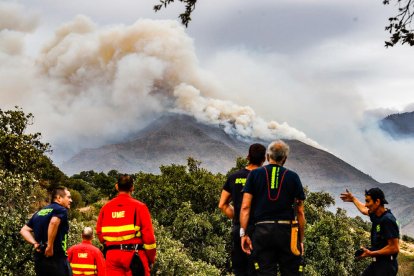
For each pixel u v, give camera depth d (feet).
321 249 211.41
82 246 41.11
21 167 112.98
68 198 31.78
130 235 28.48
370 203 30.01
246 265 28.30
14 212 87.45
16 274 80.74
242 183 28.48
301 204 24.88
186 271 168.14
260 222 24.47
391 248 28.99
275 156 25.40
